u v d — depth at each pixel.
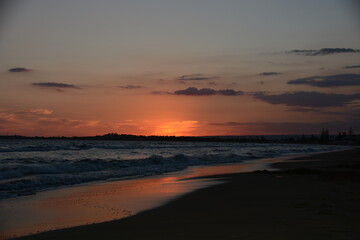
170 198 11.69
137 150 58.59
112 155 41.50
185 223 7.68
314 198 10.53
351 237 5.85
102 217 8.84
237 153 51.44
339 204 9.41
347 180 15.39
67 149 54.84
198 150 63.06
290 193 11.74
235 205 9.91
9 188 14.05
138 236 6.66
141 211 9.48
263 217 7.91
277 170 22.02
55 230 7.54
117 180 17.70
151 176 19.81
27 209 9.98
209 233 6.56
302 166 26.52
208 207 9.77
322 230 6.38
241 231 6.56
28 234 7.26
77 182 16.64
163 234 6.69
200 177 19.00
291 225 6.88
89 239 6.63
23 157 32.97
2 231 7.54
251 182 15.66
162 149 66.38
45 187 14.74
